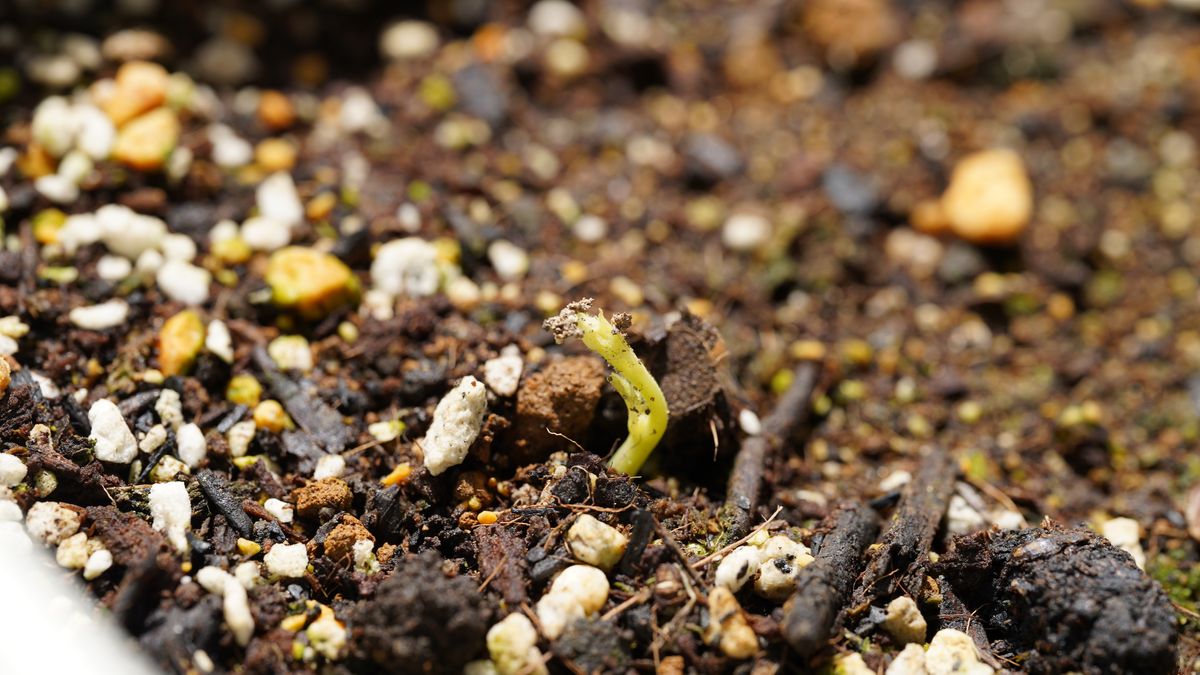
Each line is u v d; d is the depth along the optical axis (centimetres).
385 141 26
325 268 24
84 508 22
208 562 22
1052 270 27
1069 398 26
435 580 21
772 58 29
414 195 25
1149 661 21
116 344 23
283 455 23
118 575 21
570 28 28
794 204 27
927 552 22
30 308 23
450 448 22
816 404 25
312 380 23
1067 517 24
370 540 22
